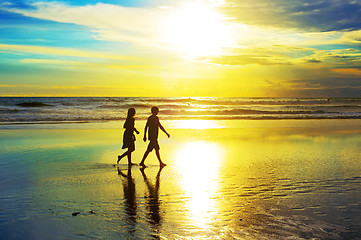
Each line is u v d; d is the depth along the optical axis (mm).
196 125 19453
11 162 8242
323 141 12719
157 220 4273
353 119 25312
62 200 5137
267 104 56688
